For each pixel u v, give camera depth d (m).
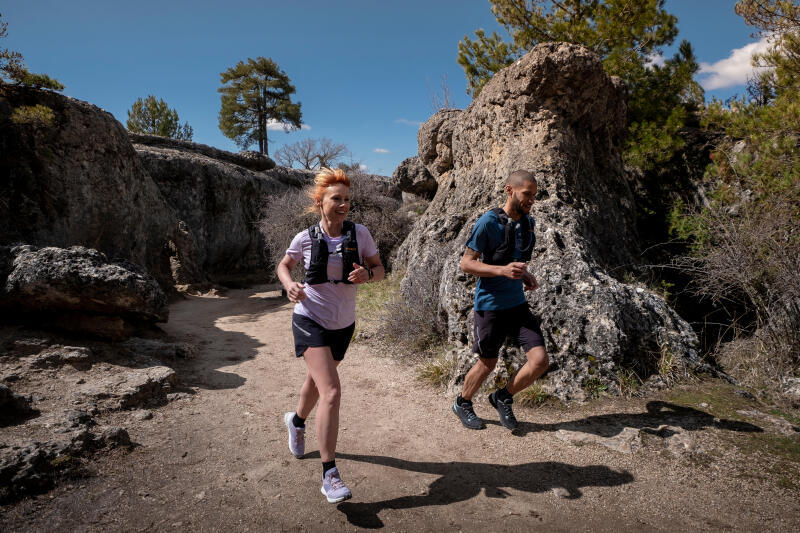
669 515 2.46
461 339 4.86
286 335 6.84
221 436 3.39
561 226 5.52
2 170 8.03
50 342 4.64
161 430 3.45
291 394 4.36
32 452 2.67
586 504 2.58
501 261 3.15
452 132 10.39
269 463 3.01
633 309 4.41
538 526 2.39
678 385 4.02
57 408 3.53
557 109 7.26
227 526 2.35
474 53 13.10
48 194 8.51
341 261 2.59
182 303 10.52
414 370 5.04
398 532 2.34
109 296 4.96
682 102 10.16
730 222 5.41
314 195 2.71
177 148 16.64
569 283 4.59
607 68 10.30
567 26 11.19
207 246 14.79
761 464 2.87
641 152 8.23
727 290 5.07
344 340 2.71
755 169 6.85
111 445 3.06
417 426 3.62
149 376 4.21
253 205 17.08
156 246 11.70
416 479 2.85
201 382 4.64
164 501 2.55
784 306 4.49
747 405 3.66
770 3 7.48
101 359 4.67
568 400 3.87
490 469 2.96
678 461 2.96
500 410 3.47
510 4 12.16
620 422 3.46
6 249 5.09
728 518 2.42
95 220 9.41
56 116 8.95
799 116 6.65
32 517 2.33
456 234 7.47
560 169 6.75
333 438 2.51
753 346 4.63
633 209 7.69
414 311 6.00
